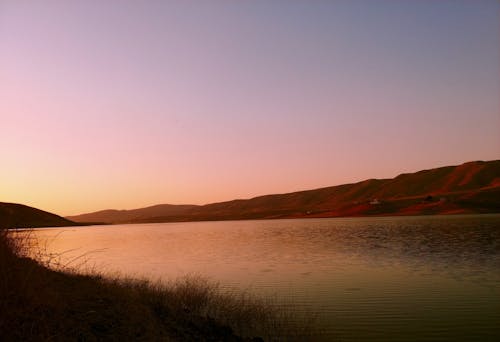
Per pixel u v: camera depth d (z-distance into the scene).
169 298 13.30
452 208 140.62
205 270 27.52
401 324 13.46
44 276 8.52
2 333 5.93
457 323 13.55
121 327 7.90
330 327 13.05
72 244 59.41
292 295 18.30
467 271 24.09
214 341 9.88
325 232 71.75
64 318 7.35
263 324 12.41
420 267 26.27
